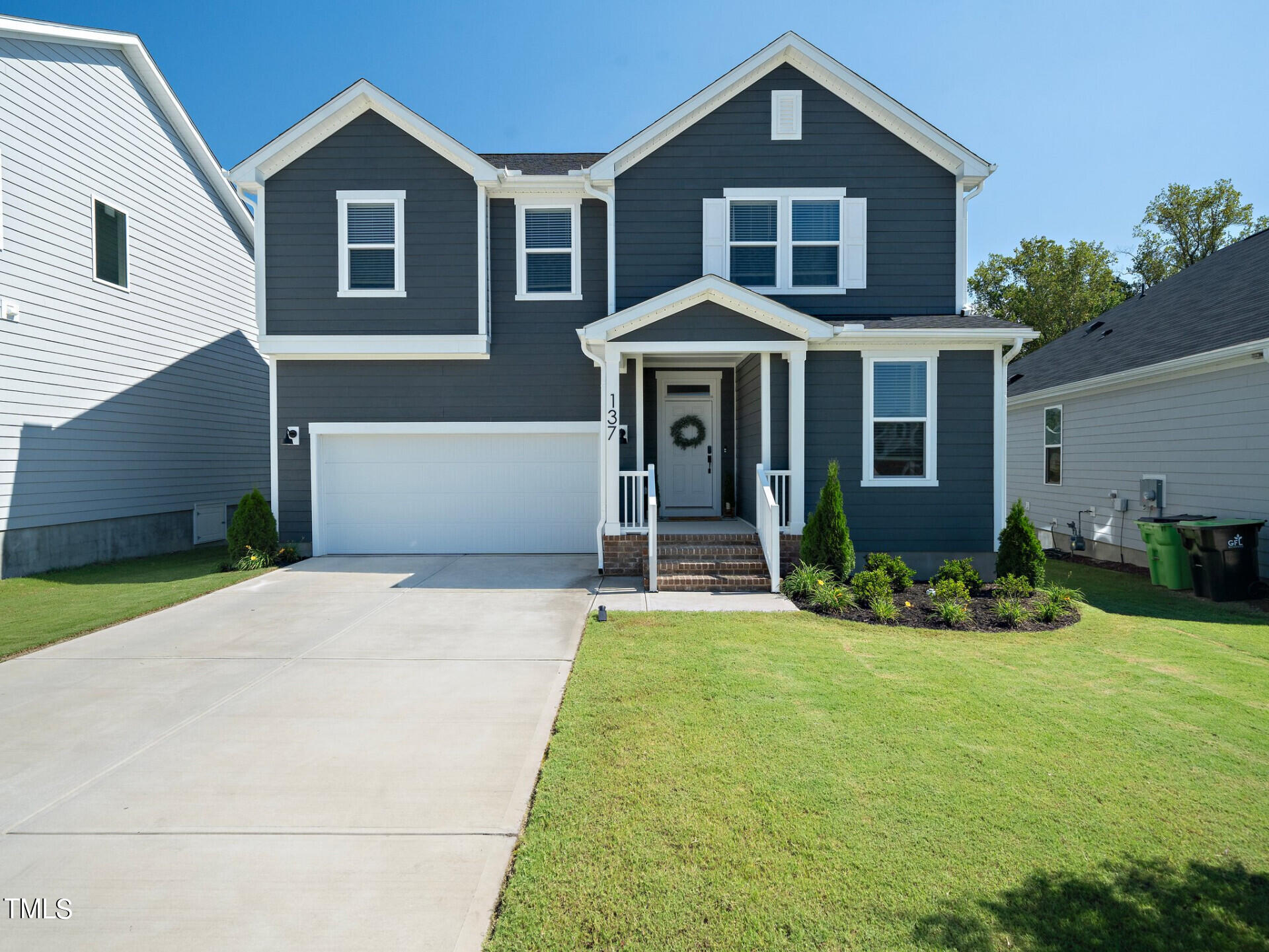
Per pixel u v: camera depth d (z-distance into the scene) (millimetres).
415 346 11898
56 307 11945
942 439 10805
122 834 3676
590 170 11594
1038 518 16359
